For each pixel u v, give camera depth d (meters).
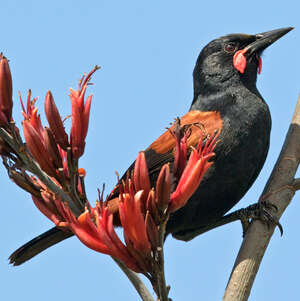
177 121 6.23
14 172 6.29
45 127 5.98
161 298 6.00
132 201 5.70
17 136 6.02
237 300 7.89
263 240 8.66
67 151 6.00
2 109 5.96
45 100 6.00
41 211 6.34
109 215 6.00
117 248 5.92
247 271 8.14
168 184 5.69
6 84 5.92
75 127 6.05
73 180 6.12
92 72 6.24
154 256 5.88
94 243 5.97
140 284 6.82
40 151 5.97
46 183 6.17
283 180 9.35
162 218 5.83
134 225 5.73
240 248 8.52
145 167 5.80
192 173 5.88
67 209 6.06
